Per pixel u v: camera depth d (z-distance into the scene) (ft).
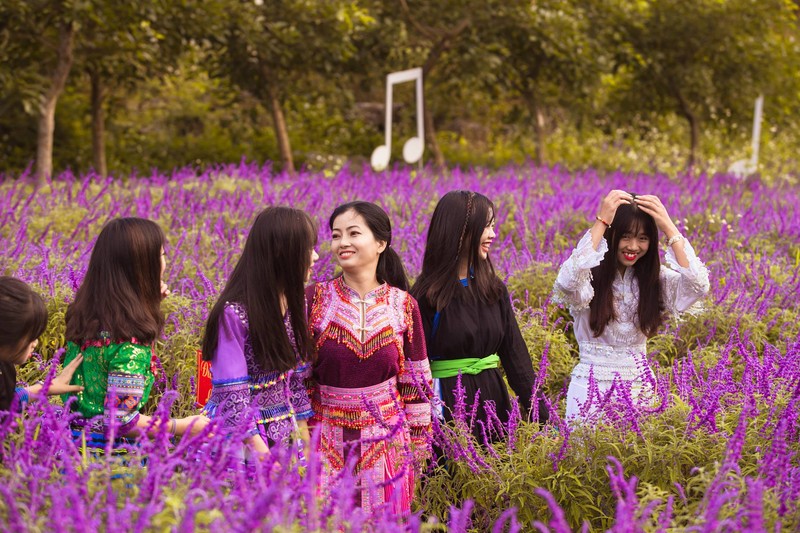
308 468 11.86
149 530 10.98
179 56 75.97
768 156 105.19
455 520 11.63
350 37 78.59
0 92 62.03
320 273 29.55
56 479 12.59
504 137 112.68
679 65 89.40
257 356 16.58
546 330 26.50
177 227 38.68
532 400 19.33
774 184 64.64
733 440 14.62
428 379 18.28
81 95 94.94
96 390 15.78
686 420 17.57
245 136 97.19
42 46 66.33
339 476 13.47
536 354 25.62
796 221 41.96
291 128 102.47
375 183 51.62
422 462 18.30
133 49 69.36
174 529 10.43
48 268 27.55
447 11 78.43
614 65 89.56
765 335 28.19
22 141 85.35
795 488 13.94
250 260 16.58
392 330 17.57
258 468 12.96
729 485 14.23
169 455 12.59
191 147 92.32
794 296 30.30
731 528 12.81
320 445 17.54
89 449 15.16
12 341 14.97
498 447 18.67
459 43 81.15
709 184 58.54
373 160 65.10
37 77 59.47
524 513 17.54
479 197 19.66
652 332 21.21
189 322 24.34
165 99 101.60
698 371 23.84
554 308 29.14
